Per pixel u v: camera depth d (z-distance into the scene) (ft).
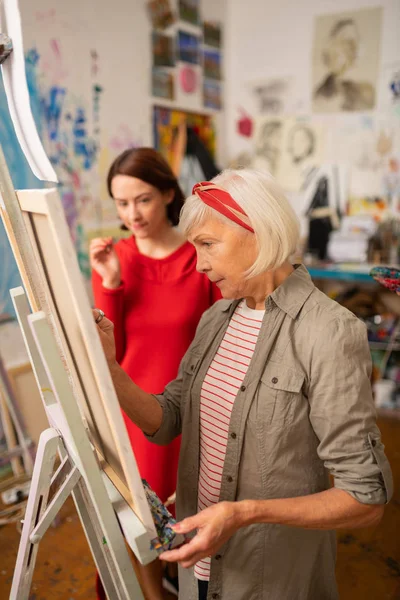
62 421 2.62
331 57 9.95
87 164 7.95
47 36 6.98
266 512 2.37
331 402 2.49
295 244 2.62
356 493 2.43
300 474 2.80
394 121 9.62
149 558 2.20
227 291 2.85
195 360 3.26
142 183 4.55
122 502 2.45
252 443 2.81
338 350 2.49
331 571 3.26
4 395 7.00
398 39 9.26
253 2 10.53
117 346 4.79
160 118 9.43
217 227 2.62
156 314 4.78
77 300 1.80
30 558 2.90
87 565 5.81
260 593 3.00
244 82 11.04
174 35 9.38
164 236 4.99
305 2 9.98
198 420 3.20
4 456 6.97
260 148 11.16
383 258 10.11
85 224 8.06
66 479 2.72
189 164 10.16
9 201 2.33
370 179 10.07
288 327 2.70
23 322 2.92
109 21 7.95
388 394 9.67
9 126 6.79
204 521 2.28
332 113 10.20
